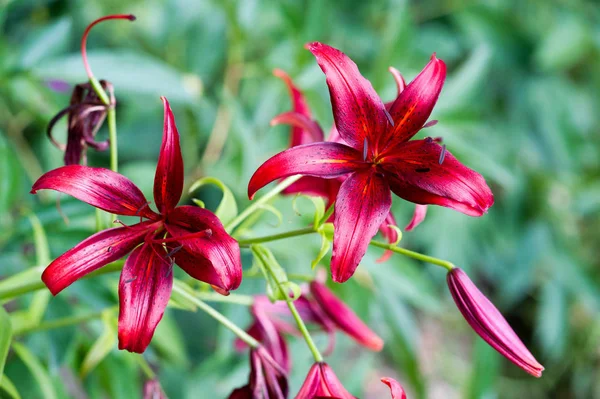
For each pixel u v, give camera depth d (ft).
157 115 4.29
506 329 2.22
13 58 3.34
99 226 2.33
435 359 5.60
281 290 2.31
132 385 2.99
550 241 4.90
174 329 3.08
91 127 2.40
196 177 3.69
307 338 2.29
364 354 3.81
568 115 5.03
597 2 5.13
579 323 5.75
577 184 4.88
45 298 2.60
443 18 5.11
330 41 4.17
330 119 3.76
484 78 5.05
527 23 5.22
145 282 2.12
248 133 3.32
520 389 5.82
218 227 2.10
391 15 3.40
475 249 5.16
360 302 3.21
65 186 2.11
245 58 4.23
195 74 3.95
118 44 4.36
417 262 5.03
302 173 2.11
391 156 2.20
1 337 2.27
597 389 5.73
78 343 2.97
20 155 3.71
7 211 2.95
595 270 5.42
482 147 4.33
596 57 5.27
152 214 2.18
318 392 2.26
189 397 3.64
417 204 2.23
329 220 2.44
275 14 4.29
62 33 3.30
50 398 2.60
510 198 4.83
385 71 3.40
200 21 3.99
